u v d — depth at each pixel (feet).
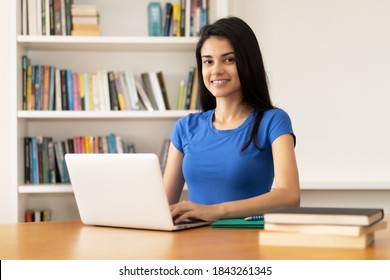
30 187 13.43
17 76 13.53
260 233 5.67
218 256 5.13
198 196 8.84
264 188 8.69
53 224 7.88
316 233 5.47
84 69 14.78
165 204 6.76
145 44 13.96
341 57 14.94
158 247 5.73
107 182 7.18
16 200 13.44
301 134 14.90
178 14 14.01
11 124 13.61
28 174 14.07
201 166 8.75
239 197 8.58
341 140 14.89
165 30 13.99
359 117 14.88
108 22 14.79
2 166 14.58
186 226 7.02
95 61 14.80
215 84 8.73
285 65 14.92
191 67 14.25
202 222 7.30
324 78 14.92
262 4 14.89
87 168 7.32
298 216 5.52
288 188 7.95
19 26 13.66
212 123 9.09
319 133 14.90
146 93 14.21
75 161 7.43
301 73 14.94
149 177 6.76
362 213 5.44
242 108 8.97
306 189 14.62
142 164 6.77
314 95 14.93
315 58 14.93
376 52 14.88
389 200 14.76
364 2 14.88
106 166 7.12
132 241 6.16
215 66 8.68
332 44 14.94
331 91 14.90
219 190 8.64
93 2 14.73
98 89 14.05
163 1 14.87
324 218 5.44
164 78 14.85
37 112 13.57
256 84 8.76
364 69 14.90
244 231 6.70
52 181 14.16
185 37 13.78
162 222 6.84
